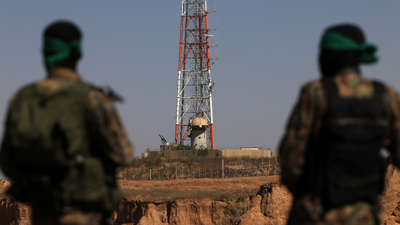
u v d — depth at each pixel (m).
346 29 4.36
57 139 4.12
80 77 4.59
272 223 28.72
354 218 4.03
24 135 4.09
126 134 4.50
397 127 4.30
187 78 100.00
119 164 4.39
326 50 4.38
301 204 4.16
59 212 4.21
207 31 100.50
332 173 4.05
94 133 4.29
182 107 99.62
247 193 35.53
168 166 75.50
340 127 4.04
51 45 4.47
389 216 20.72
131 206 40.34
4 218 46.88
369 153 4.09
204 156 82.44
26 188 4.26
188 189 49.28
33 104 4.22
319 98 4.12
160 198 39.84
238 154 83.31
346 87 4.17
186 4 102.25
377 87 4.23
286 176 4.22
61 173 4.20
